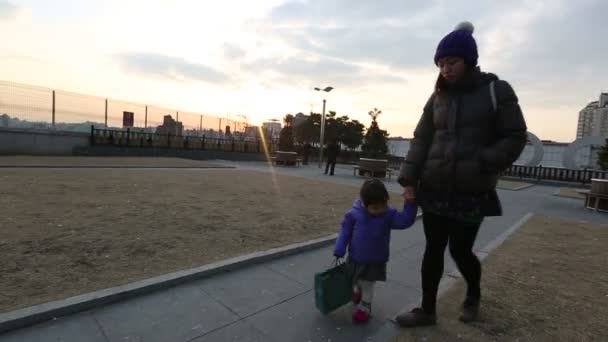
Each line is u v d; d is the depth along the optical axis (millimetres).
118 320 2672
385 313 3064
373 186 2836
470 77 2504
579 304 3330
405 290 3613
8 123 17844
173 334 2527
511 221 7789
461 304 3240
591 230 7105
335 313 2990
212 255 4066
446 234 2764
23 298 2773
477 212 2543
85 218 5320
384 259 2861
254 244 4598
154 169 14016
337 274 2885
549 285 3812
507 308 3188
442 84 2662
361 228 2881
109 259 3729
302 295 3293
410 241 5562
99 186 8516
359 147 49531
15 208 5695
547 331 2789
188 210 6379
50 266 3443
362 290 2887
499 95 2420
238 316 2846
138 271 3459
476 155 2475
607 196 10312
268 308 3008
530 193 15305
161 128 24922
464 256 2762
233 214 6301
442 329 2773
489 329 2787
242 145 30406
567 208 10805
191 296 3141
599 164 26500
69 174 10586
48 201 6398
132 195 7555
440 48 2510
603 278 4090
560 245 5680
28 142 18375
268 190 9867
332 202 8438
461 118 2525
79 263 3566
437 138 2670
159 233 4781
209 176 12727
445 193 2605
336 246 2908
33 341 2346
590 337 2709
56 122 19578
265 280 3598
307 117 45344
